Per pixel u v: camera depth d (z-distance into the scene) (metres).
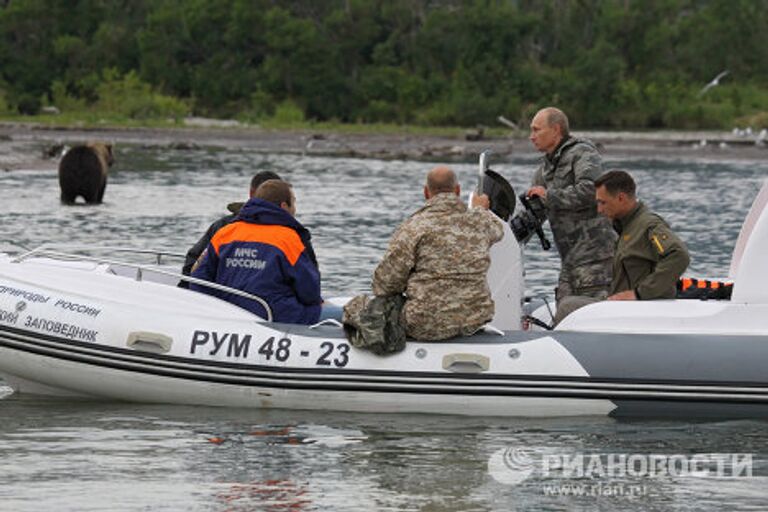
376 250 29.22
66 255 15.26
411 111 118.62
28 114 116.12
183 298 14.62
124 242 30.00
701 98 119.44
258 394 14.20
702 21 134.38
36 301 14.76
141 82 120.12
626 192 14.60
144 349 14.39
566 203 15.47
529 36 125.50
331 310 15.69
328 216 38.47
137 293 14.71
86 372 14.56
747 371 13.78
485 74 119.44
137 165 63.03
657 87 119.19
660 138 95.00
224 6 125.50
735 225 36.75
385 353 13.99
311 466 12.51
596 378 13.84
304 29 121.75
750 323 14.09
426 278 13.93
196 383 14.33
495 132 102.38
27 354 14.70
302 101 121.38
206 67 124.00
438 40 125.75
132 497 11.57
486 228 14.09
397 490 11.83
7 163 58.56
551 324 15.87
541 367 13.88
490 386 13.89
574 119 116.75
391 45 127.12
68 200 40.59
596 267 15.66
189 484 11.95
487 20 121.50
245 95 122.81
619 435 13.54
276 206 14.77
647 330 14.15
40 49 126.00
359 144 87.31
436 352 13.98
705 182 56.94
